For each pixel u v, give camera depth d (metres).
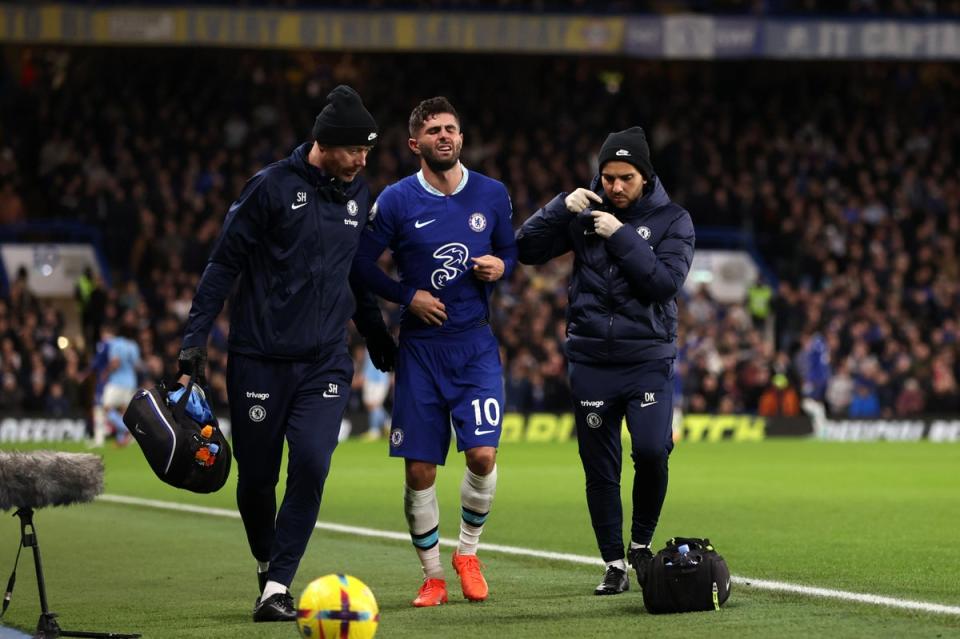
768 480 58.31
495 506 46.31
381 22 111.81
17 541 37.03
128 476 59.78
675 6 122.00
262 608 24.08
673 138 123.31
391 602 26.19
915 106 130.25
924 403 98.12
